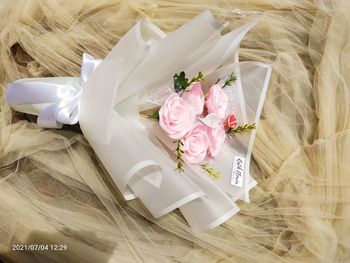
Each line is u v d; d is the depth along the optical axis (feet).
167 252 1.73
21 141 1.73
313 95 2.08
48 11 1.97
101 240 1.70
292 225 1.82
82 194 1.77
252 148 1.94
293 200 1.86
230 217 1.78
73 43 1.93
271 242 1.81
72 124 1.68
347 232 1.82
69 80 1.72
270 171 1.94
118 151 1.57
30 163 1.77
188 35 1.47
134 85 1.62
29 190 1.73
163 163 1.62
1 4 1.94
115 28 2.02
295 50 2.19
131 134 1.64
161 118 1.52
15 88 1.65
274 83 2.08
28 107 1.68
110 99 1.46
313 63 2.15
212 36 1.48
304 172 1.91
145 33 1.71
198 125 1.60
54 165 1.76
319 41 2.17
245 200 1.77
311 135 2.02
